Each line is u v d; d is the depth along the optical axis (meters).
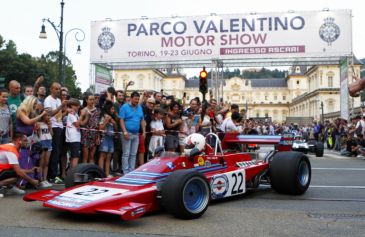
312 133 35.44
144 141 10.27
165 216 5.79
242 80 139.62
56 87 9.03
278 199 7.24
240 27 21.88
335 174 11.33
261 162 8.02
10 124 8.18
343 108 22.80
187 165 6.38
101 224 5.33
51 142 8.59
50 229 5.07
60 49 22.39
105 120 9.30
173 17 22.50
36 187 8.08
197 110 11.92
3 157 7.36
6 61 61.12
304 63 22.83
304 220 5.61
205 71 14.55
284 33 21.66
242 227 5.21
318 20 21.52
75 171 6.48
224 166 7.05
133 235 4.83
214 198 6.42
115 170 10.48
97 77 23.22
